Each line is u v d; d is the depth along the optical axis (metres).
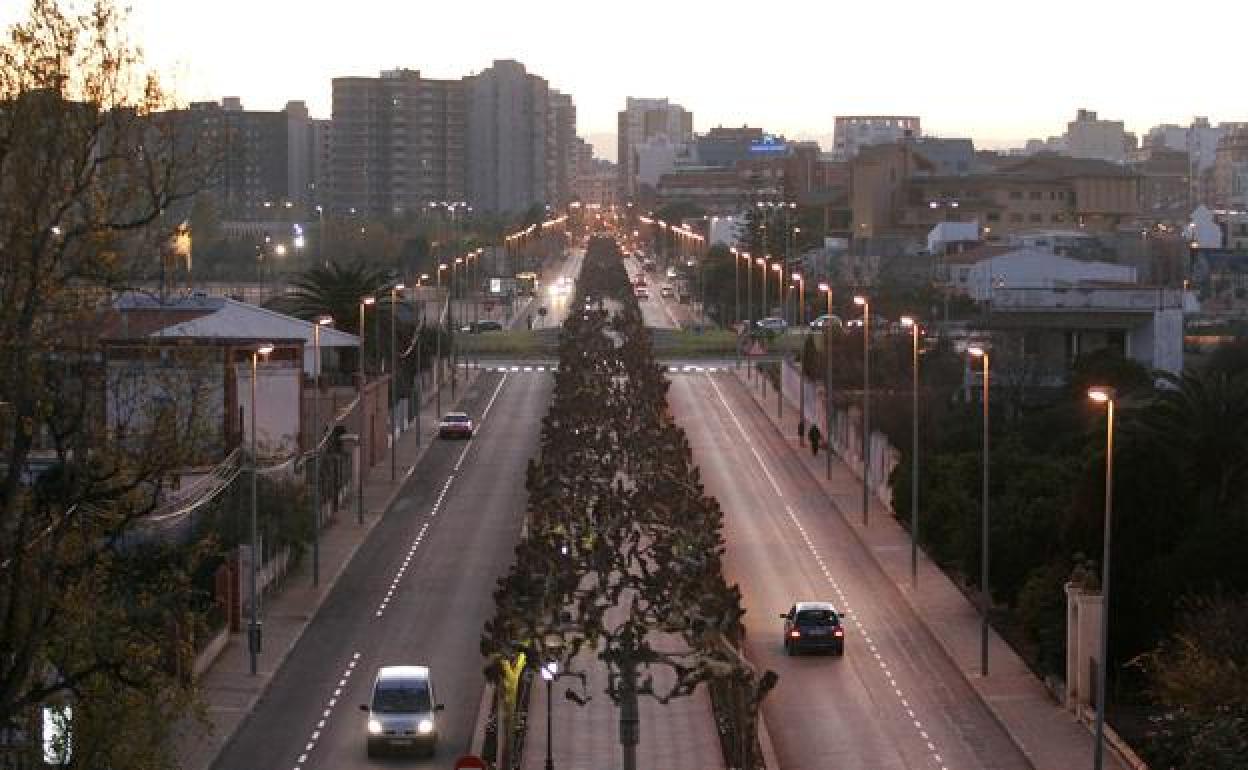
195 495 72.81
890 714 60.88
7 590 37.75
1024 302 136.88
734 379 161.38
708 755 55.31
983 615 66.25
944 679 65.62
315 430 95.62
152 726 40.72
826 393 123.56
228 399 85.81
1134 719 58.81
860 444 111.62
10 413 37.56
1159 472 64.06
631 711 51.25
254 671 65.12
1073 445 97.31
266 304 154.12
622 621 70.75
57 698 38.88
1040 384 126.19
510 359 179.00
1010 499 78.38
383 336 137.00
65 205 36.44
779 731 58.72
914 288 177.00
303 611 75.38
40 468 52.00
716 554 72.06
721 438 127.19
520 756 55.28
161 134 37.59
